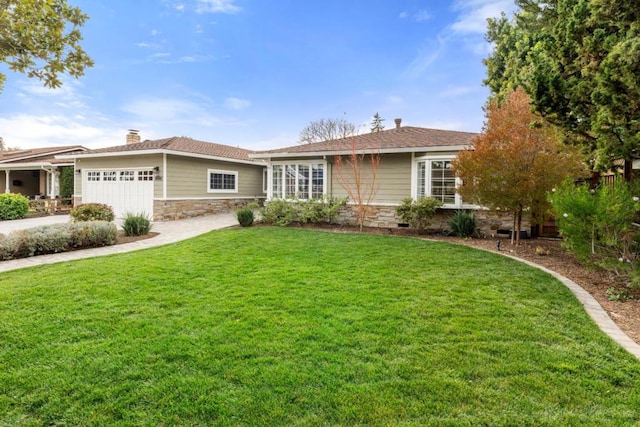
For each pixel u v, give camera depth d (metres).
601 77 4.52
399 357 3.14
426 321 3.93
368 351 3.24
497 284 5.38
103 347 3.32
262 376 2.84
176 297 4.76
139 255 7.72
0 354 3.21
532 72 6.13
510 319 4.01
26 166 21.53
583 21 4.99
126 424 2.34
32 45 3.36
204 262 6.91
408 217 11.20
